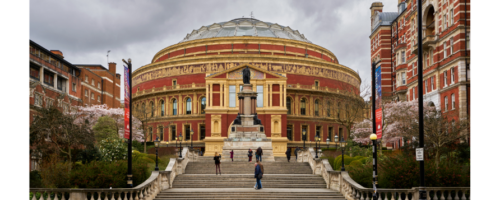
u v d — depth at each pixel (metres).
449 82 60.25
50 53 73.12
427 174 33.00
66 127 52.44
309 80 99.50
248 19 122.00
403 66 83.81
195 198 35.66
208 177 43.38
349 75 109.25
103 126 69.75
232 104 87.69
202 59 97.31
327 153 65.56
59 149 50.78
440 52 63.66
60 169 35.97
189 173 49.59
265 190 38.12
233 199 35.31
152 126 100.06
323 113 99.62
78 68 87.00
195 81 97.50
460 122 50.66
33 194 29.42
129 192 30.88
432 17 70.25
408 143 57.69
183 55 106.56
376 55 105.75
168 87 100.31
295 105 97.69
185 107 98.56
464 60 57.38
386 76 100.81
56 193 29.80
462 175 33.62
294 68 98.38
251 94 67.06
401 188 33.38
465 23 57.47
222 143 85.88
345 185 35.88
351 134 80.56
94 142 55.53
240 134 64.88
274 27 118.75
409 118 58.59
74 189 29.91
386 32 102.25
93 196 30.11
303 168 51.22
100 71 102.62
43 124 50.62
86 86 91.19
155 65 103.56
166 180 39.62
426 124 49.62
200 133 96.12
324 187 41.44
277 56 97.00
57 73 73.69
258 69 88.19
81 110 76.25
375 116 31.95
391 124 64.06
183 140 96.62
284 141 85.75
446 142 49.06
